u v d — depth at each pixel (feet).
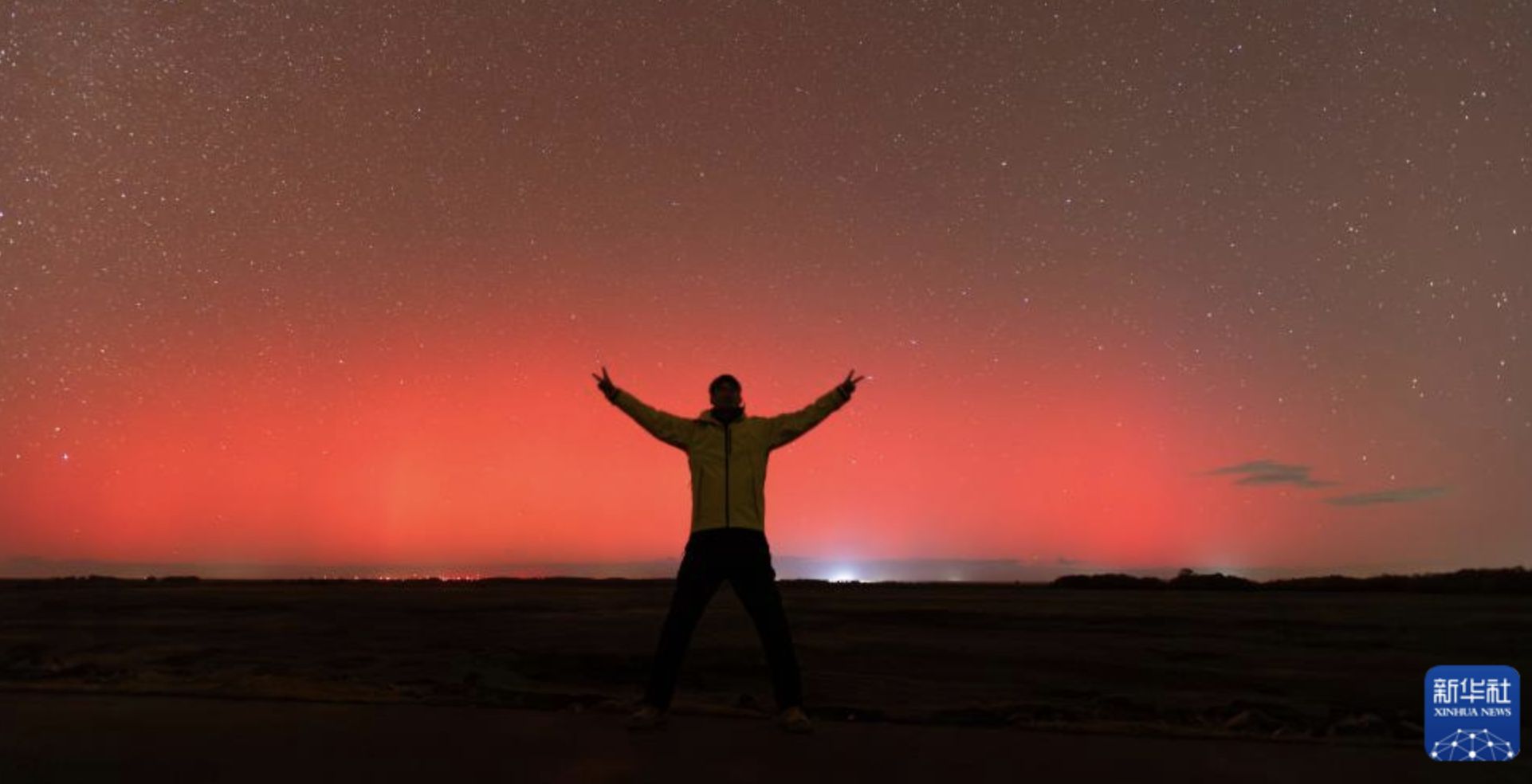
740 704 17.37
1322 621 30.96
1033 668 22.04
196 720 14.20
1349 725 14.93
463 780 11.10
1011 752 12.51
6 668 19.80
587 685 20.63
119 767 11.55
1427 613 34.22
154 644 25.94
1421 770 11.72
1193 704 18.02
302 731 13.51
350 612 34.71
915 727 13.96
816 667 22.25
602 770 11.52
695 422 15.57
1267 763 12.01
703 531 14.78
